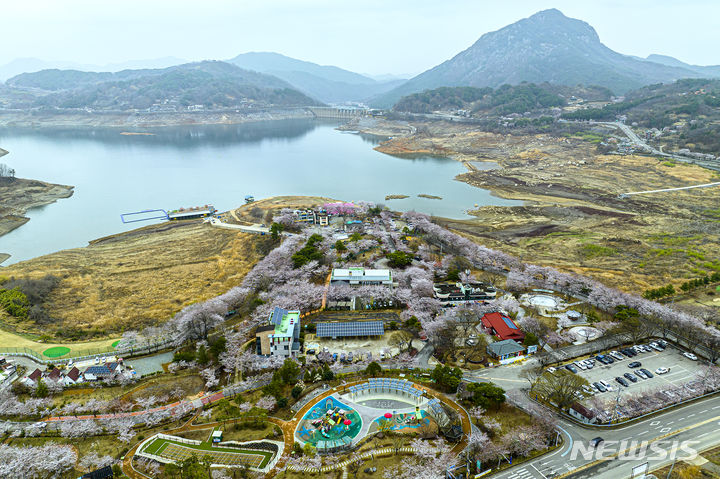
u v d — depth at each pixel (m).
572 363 111.94
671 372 108.12
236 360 114.94
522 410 94.00
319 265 172.25
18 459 80.25
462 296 146.75
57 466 79.38
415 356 117.56
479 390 94.75
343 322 130.25
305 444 83.69
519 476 75.75
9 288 162.62
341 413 93.06
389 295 146.12
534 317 135.50
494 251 190.38
